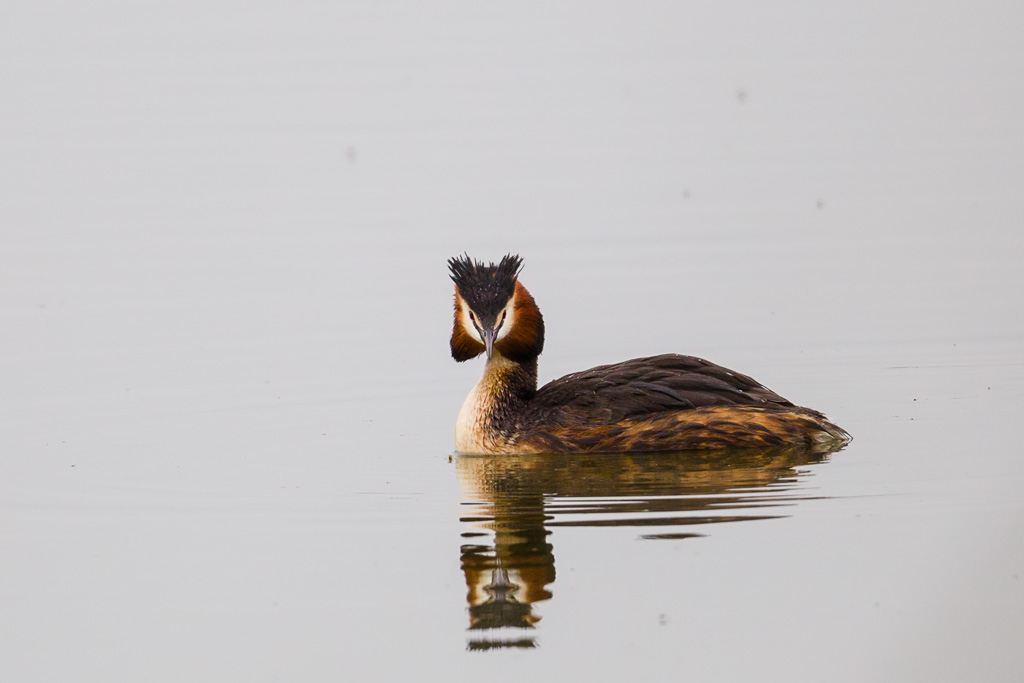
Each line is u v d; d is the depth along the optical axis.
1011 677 11.96
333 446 17.95
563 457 16.89
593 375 17.70
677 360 17.73
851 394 19.34
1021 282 23.98
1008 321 22.27
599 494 15.35
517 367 17.64
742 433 16.64
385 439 18.25
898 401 18.89
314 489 16.17
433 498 15.66
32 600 13.46
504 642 12.44
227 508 15.60
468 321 17.67
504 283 17.42
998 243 26.02
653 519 14.48
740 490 15.25
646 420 16.91
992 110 34.25
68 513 15.58
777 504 14.76
